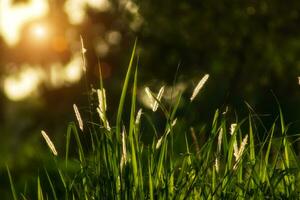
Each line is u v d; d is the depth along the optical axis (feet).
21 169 47.06
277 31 55.47
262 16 54.95
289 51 55.57
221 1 54.24
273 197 9.21
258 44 55.36
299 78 9.64
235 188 9.45
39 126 59.72
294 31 55.36
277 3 54.60
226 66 55.47
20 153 52.39
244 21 54.80
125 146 9.05
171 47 57.06
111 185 9.17
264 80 55.31
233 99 42.65
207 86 52.70
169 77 56.59
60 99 61.41
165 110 9.27
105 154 9.24
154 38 57.47
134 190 9.20
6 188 42.45
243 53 55.47
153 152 9.23
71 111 60.54
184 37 55.77
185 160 9.36
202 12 54.90
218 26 55.06
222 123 9.34
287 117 40.09
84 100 61.26
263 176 9.61
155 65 57.82
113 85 61.52
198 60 56.34
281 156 9.50
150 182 9.07
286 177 9.84
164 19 55.57
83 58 9.29
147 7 55.88
